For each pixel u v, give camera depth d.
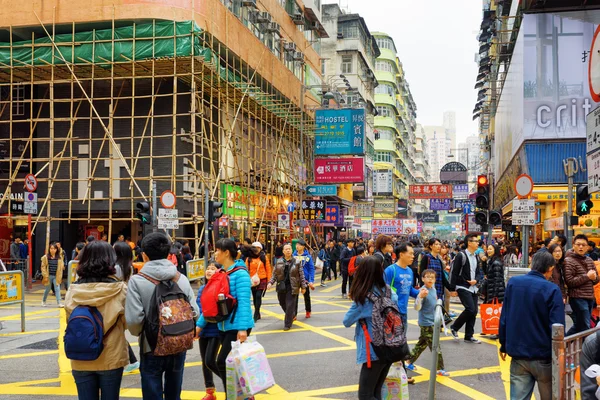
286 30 32.25
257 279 9.23
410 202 99.38
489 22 41.09
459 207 62.72
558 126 21.77
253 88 24.31
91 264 4.40
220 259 5.86
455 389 6.77
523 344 4.84
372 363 5.02
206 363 5.88
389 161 73.56
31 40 21.84
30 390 6.68
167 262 4.63
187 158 21.25
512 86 26.38
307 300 12.93
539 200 21.55
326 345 9.55
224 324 5.70
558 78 21.89
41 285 19.88
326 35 41.78
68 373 7.06
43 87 22.47
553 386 4.59
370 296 5.03
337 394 6.58
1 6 20.77
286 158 31.16
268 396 6.50
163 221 14.02
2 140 20.19
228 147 23.17
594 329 5.07
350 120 32.44
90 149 19.67
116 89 21.86
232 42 23.53
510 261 17.42
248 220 23.42
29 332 10.74
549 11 22.00
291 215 28.12
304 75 36.06
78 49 20.36
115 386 4.39
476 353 8.85
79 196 21.73
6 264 19.22
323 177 33.03
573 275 8.59
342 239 31.98
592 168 9.26
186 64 20.17
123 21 20.56
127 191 21.50
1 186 22.22
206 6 21.08
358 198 53.97
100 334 4.26
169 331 4.45
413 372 7.61
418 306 7.04
